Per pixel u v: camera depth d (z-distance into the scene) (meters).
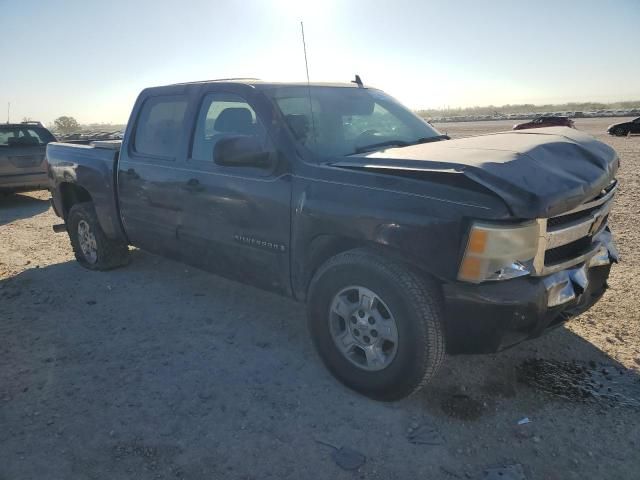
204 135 4.18
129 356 3.84
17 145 10.48
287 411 3.12
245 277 4.01
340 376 3.34
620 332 3.96
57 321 4.50
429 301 2.89
